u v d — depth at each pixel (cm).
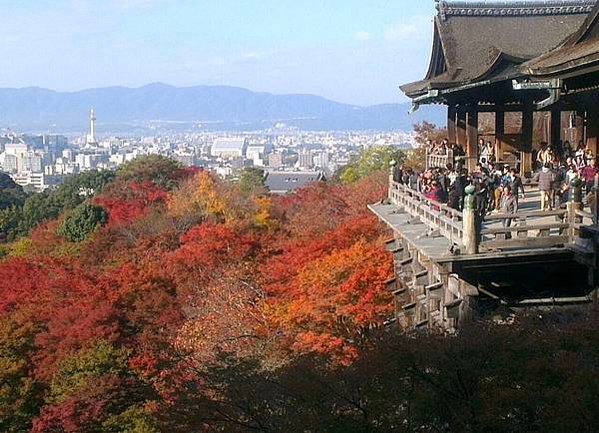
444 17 3431
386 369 1240
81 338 3381
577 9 3547
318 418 1250
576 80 2038
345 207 5816
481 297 1920
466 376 1179
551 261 1878
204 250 4578
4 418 2947
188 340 3312
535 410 1065
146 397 2617
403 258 3012
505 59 2700
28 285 4306
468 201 1836
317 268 3362
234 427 1445
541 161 3038
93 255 5538
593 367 1078
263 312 3434
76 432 2806
